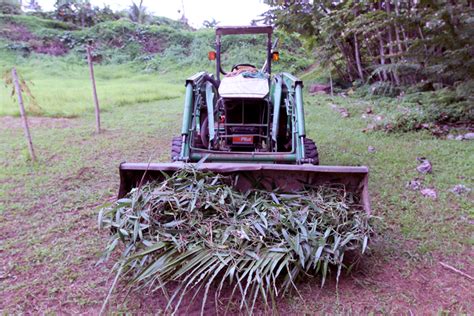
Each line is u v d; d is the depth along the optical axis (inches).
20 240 121.2
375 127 245.3
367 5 349.7
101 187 163.8
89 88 428.8
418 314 89.0
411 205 141.6
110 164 193.0
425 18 257.8
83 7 882.1
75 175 176.6
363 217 102.2
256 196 110.1
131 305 92.1
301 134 135.3
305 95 387.5
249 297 91.6
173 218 99.7
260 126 146.5
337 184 112.6
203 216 99.7
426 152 198.4
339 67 420.2
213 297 94.6
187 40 758.5
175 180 106.9
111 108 341.1
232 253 90.4
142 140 238.2
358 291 96.9
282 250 91.3
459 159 185.5
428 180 163.5
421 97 285.3
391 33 333.4
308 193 111.1
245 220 98.7
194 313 89.6
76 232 126.7
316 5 401.1
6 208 142.9
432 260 109.4
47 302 93.7
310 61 620.1
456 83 265.0
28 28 743.7
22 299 94.5
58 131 259.3
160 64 673.6
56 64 621.6
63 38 731.4
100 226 97.4
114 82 542.6
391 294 95.7
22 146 223.0
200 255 90.1
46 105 328.8
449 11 234.8
